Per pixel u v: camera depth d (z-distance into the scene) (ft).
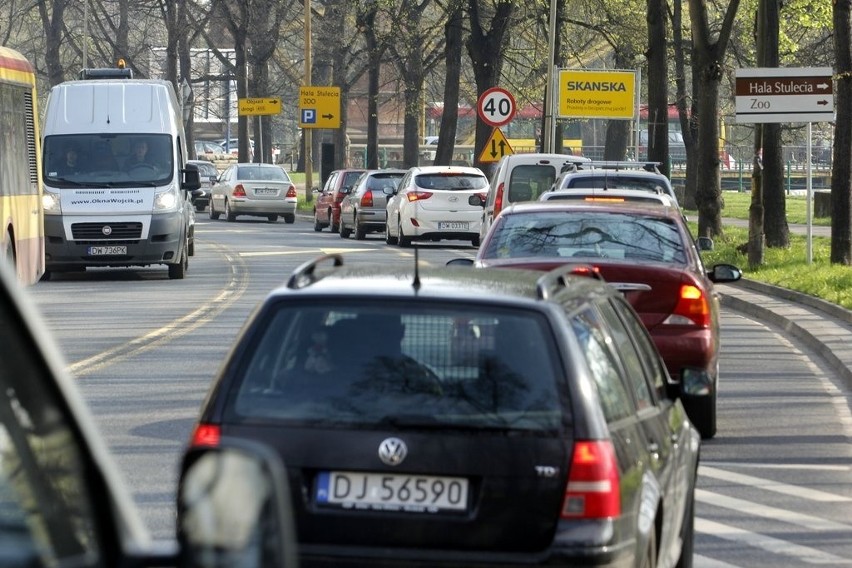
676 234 131.54
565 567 55.57
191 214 355.15
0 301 23.12
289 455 57.82
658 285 125.80
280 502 25.81
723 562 84.99
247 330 60.70
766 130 348.59
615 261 127.24
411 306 60.13
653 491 62.34
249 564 24.94
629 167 265.13
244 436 58.29
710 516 97.45
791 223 500.33
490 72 580.30
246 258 355.77
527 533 56.34
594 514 56.03
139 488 99.86
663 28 420.77
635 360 71.00
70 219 291.38
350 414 58.23
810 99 289.53
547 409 57.41
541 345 58.80
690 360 125.08
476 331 59.31
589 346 61.57
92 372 158.51
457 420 57.52
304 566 57.21
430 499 57.00
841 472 114.11
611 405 60.64
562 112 485.56
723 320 233.55
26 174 250.78
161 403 138.21
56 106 302.86
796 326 210.59
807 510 99.76
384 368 59.00
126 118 302.04
